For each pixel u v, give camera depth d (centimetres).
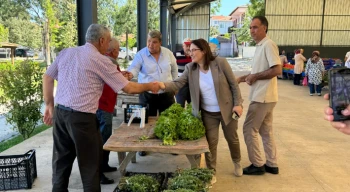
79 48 239
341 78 113
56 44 1073
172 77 388
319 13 1694
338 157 405
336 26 1703
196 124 273
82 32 389
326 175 347
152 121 329
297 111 703
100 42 242
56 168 253
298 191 308
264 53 312
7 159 323
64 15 1108
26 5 995
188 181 230
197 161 290
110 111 316
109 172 344
